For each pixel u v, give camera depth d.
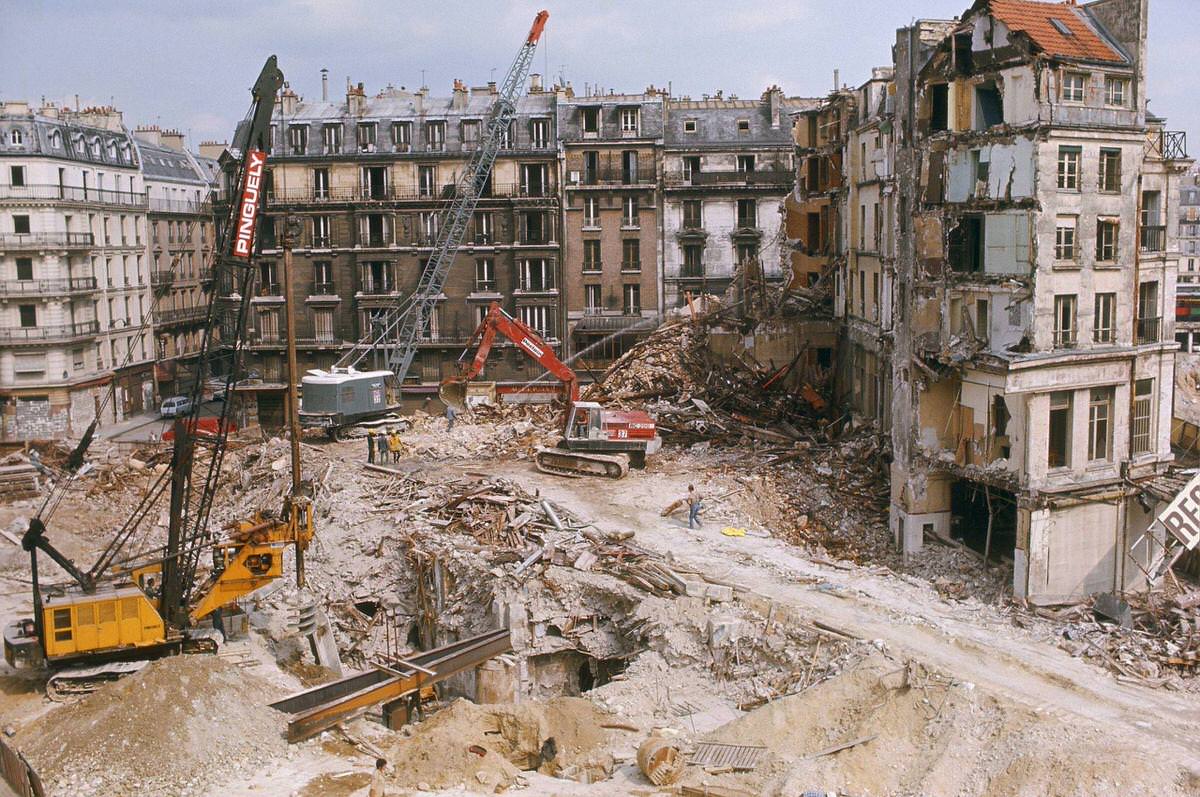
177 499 40.41
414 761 32.16
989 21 43.47
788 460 58.06
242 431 76.44
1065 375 42.72
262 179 40.53
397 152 87.44
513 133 87.56
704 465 58.38
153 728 31.86
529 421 69.50
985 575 44.97
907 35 47.69
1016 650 35.44
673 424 64.25
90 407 86.25
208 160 117.75
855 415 62.31
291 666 42.25
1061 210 41.78
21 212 81.88
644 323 87.50
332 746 33.72
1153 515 44.47
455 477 58.06
